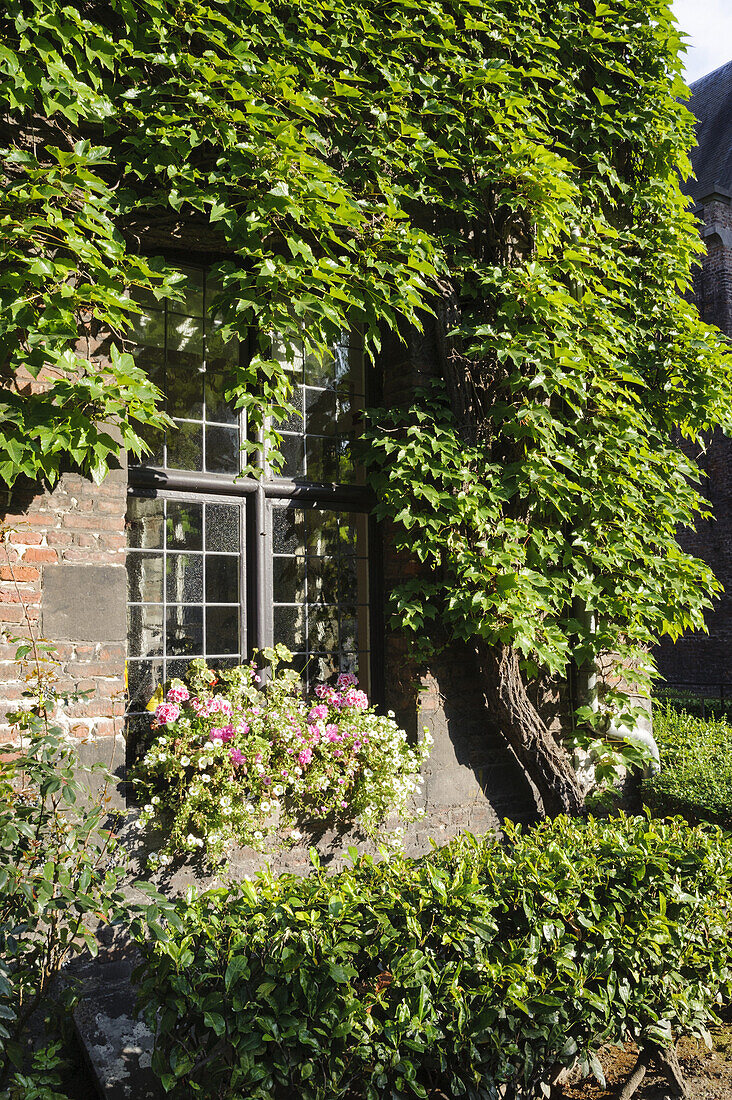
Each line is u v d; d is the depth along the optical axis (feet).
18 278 9.32
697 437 18.20
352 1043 7.46
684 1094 9.85
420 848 13.60
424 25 14.17
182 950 7.37
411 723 13.79
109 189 10.85
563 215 15.39
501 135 14.49
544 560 15.24
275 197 11.07
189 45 11.56
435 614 13.51
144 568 12.90
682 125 18.30
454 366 14.14
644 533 16.08
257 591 13.15
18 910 7.74
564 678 16.20
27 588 10.16
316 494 13.87
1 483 10.12
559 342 14.64
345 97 13.03
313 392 14.53
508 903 9.15
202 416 13.51
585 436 15.81
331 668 14.21
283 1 12.35
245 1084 6.90
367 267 12.63
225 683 12.34
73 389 9.48
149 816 10.46
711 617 40.04
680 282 18.25
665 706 24.73
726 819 15.61
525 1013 8.45
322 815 11.98
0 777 8.65
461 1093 7.97
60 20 10.11
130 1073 7.94
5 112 10.36
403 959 7.87
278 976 7.29
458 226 14.75
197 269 13.30
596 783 16.46
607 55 17.19
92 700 10.43
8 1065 7.93
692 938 9.98
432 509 13.65
